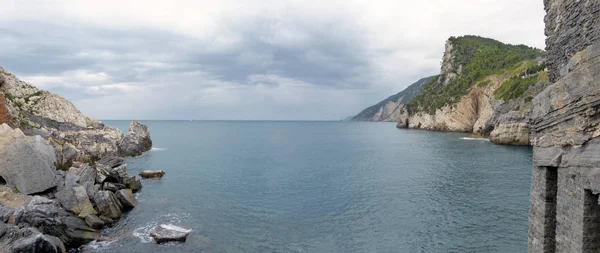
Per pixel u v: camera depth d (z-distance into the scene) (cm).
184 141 13038
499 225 3161
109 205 3425
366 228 3189
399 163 6931
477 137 12106
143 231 3109
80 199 3203
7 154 3102
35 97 6131
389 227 3200
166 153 8769
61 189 3300
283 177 5628
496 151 8169
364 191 4572
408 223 3288
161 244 2834
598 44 931
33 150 3209
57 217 2755
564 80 1083
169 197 4291
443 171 5844
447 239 2886
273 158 8050
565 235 1088
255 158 8038
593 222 980
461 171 5778
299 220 3438
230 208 3841
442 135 13962
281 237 3009
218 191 4641
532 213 1324
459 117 15188
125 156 7688
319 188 4803
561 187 1118
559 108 1107
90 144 6450
